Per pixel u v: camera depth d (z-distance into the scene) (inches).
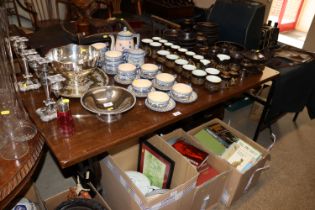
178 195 46.8
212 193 57.6
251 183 66.0
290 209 65.4
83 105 41.8
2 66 42.6
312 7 214.4
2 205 31.3
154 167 55.7
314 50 148.6
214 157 58.2
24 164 34.5
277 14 211.6
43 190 61.6
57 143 37.2
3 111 40.6
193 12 127.1
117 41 58.6
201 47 65.9
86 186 51.5
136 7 119.2
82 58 52.4
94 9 103.7
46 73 44.1
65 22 78.2
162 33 77.4
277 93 74.9
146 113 44.9
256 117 90.6
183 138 61.7
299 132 96.1
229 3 83.7
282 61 82.7
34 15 94.3
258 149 64.3
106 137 39.0
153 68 53.9
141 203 43.9
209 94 52.6
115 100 46.1
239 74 60.9
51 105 42.4
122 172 46.6
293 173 76.7
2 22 43.5
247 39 79.9
